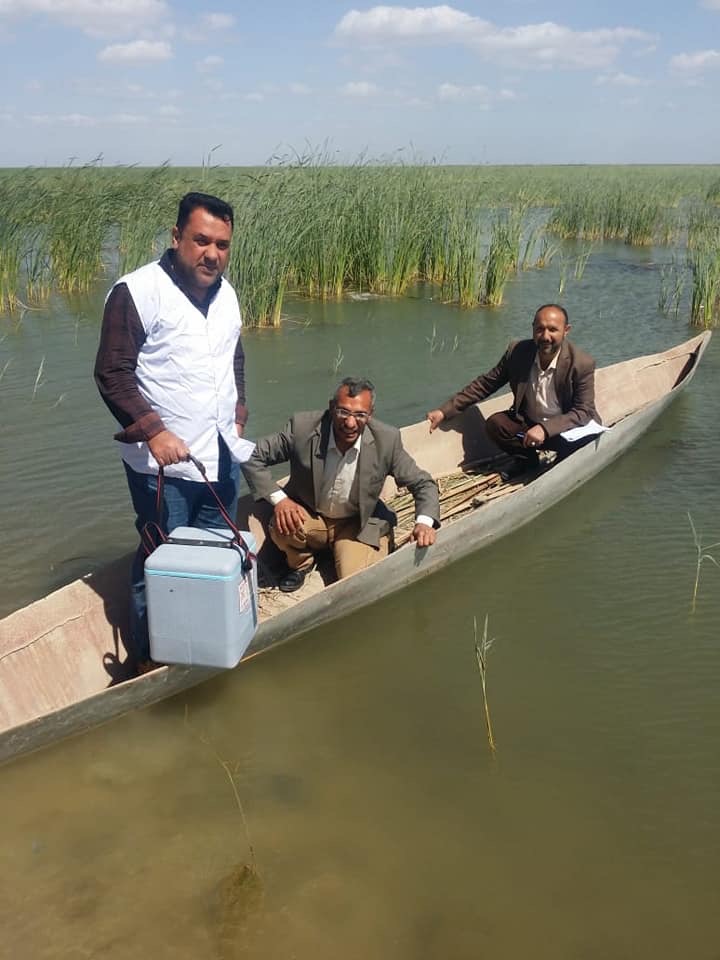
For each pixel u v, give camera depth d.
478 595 5.03
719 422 7.95
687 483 6.57
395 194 14.05
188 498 3.87
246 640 3.90
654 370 8.71
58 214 13.26
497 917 2.89
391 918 2.87
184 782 3.48
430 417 6.66
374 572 4.66
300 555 4.90
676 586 5.09
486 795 3.44
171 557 3.62
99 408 7.87
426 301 13.30
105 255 16.73
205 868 3.06
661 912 2.92
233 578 3.62
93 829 3.22
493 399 7.35
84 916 2.85
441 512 5.95
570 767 3.61
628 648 4.48
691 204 27.22
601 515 6.07
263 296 11.12
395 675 4.26
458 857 3.13
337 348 10.24
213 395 3.72
